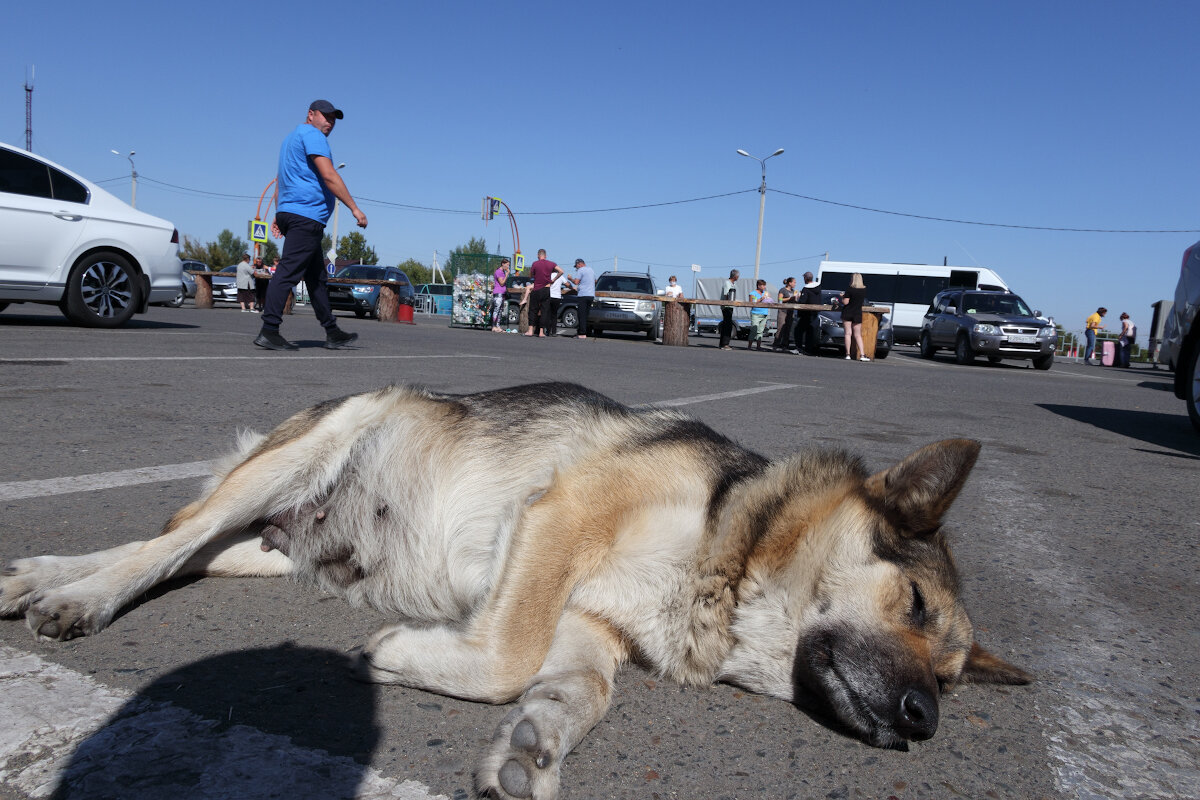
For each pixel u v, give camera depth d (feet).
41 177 30.73
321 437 8.88
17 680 5.93
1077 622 9.10
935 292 97.55
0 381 18.35
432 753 5.54
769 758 6.12
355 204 30.53
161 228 33.96
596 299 75.05
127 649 6.64
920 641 7.19
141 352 25.86
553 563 7.26
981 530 12.44
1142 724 6.93
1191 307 25.82
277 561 8.99
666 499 7.89
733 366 40.86
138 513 9.87
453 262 78.84
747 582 7.72
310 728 5.67
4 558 8.17
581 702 6.15
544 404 9.27
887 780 5.89
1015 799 5.74
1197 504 15.23
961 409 27.48
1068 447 21.08
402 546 8.80
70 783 4.76
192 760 5.11
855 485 8.16
